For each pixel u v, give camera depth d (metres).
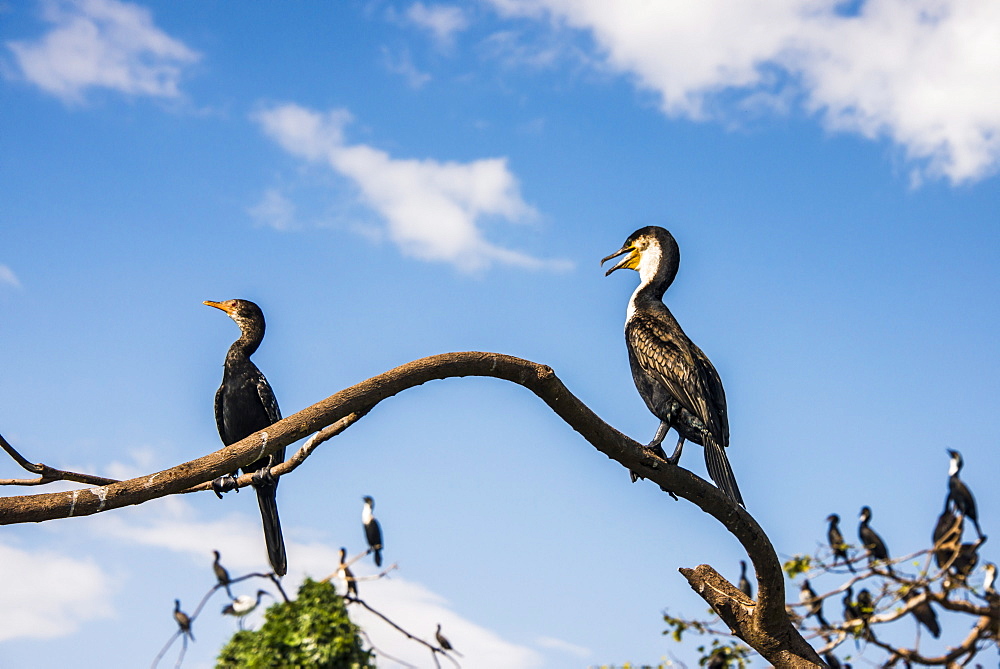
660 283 8.45
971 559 6.91
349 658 5.18
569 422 6.47
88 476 6.79
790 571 6.92
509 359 6.15
